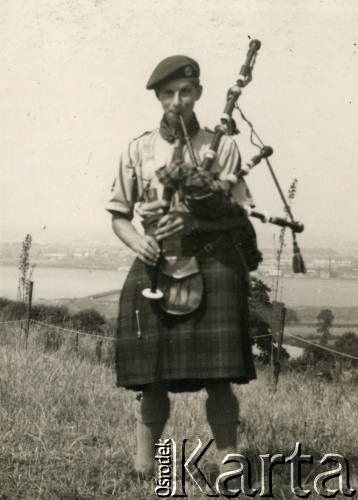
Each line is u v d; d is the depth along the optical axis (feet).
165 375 11.25
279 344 26.55
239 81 11.44
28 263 42.65
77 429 15.33
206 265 11.20
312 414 18.08
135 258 11.82
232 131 11.50
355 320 48.01
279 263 28.94
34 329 37.81
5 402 16.81
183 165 10.85
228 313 11.13
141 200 11.98
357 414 18.12
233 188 11.57
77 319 44.86
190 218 11.19
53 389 18.37
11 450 13.51
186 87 11.50
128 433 14.78
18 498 11.37
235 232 11.33
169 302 11.19
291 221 11.44
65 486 11.81
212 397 11.71
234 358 11.06
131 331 11.55
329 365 34.47
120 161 12.11
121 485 12.03
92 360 32.58
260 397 22.48
